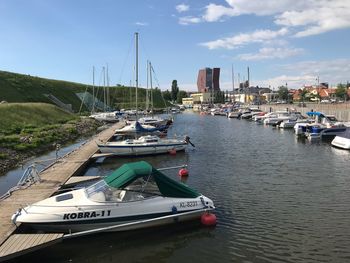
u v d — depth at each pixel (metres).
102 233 15.73
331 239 16.02
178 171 30.22
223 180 26.77
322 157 36.97
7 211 16.83
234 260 14.12
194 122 92.44
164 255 14.57
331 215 19.03
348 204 20.86
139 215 15.95
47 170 26.86
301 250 14.97
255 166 32.25
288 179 27.05
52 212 15.05
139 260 14.19
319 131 52.41
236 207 20.33
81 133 63.84
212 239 15.95
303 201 21.44
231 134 60.62
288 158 36.44
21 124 58.53
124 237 15.90
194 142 49.78
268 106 117.19
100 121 89.06
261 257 14.35
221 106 155.00
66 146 47.50
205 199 17.59
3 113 60.72
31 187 21.48
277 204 20.88
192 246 15.29
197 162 34.53
